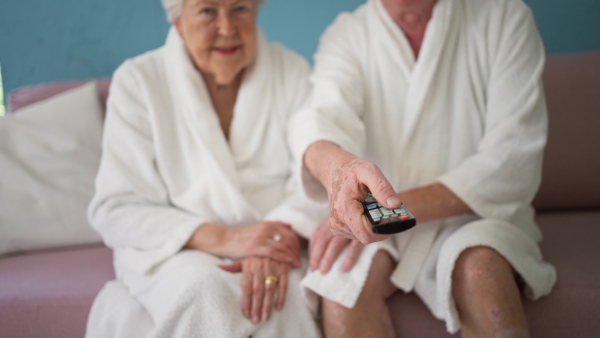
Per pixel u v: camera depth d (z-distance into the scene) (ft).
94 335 3.65
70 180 5.13
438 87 4.10
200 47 4.06
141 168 4.17
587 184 5.08
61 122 5.30
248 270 3.65
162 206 4.17
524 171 3.81
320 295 3.75
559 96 5.15
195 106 4.21
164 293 3.55
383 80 4.26
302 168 3.77
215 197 4.14
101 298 3.87
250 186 4.37
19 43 6.77
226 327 3.39
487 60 4.05
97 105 5.54
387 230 2.39
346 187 2.81
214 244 3.87
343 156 3.25
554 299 3.53
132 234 4.00
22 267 4.55
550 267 3.67
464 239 3.44
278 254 3.69
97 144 5.37
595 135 5.07
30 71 6.83
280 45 4.76
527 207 4.25
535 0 6.01
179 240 3.86
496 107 3.95
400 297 3.81
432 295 3.67
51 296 4.00
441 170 4.14
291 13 6.41
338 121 4.02
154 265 3.84
